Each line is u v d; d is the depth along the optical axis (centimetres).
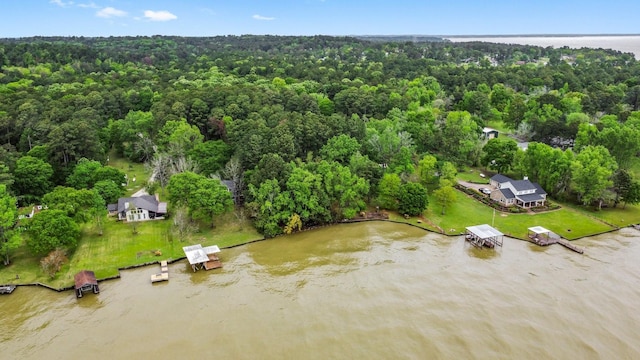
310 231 8450
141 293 6419
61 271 6781
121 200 8681
